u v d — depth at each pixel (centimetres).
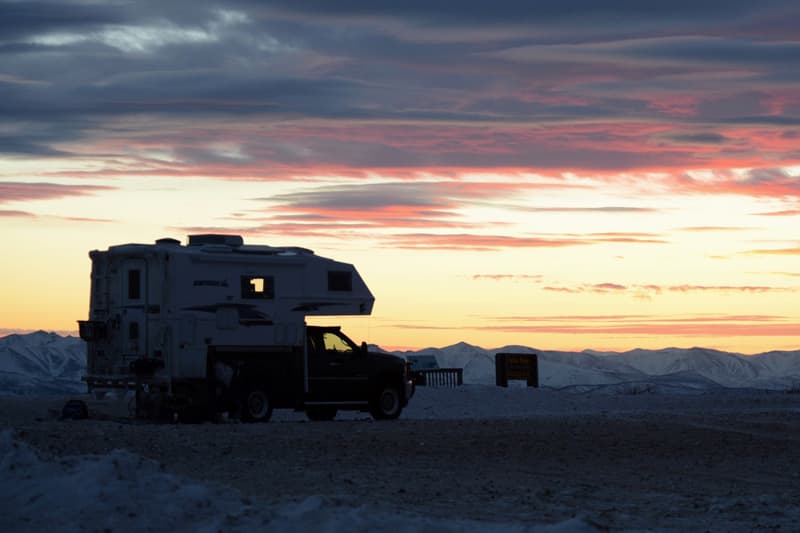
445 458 1964
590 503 1488
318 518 1151
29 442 1905
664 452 2153
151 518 1156
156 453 1881
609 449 2172
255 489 1492
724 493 1641
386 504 1380
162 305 2581
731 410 3472
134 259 2648
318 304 2778
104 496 1215
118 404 3025
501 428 2500
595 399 3969
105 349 2686
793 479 1838
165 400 2589
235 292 2661
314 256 2792
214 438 2141
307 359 2736
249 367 2656
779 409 3594
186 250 2614
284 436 2216
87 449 1872
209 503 1234
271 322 2705
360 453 1991
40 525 1123
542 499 1506
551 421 2734
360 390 2809
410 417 3225
